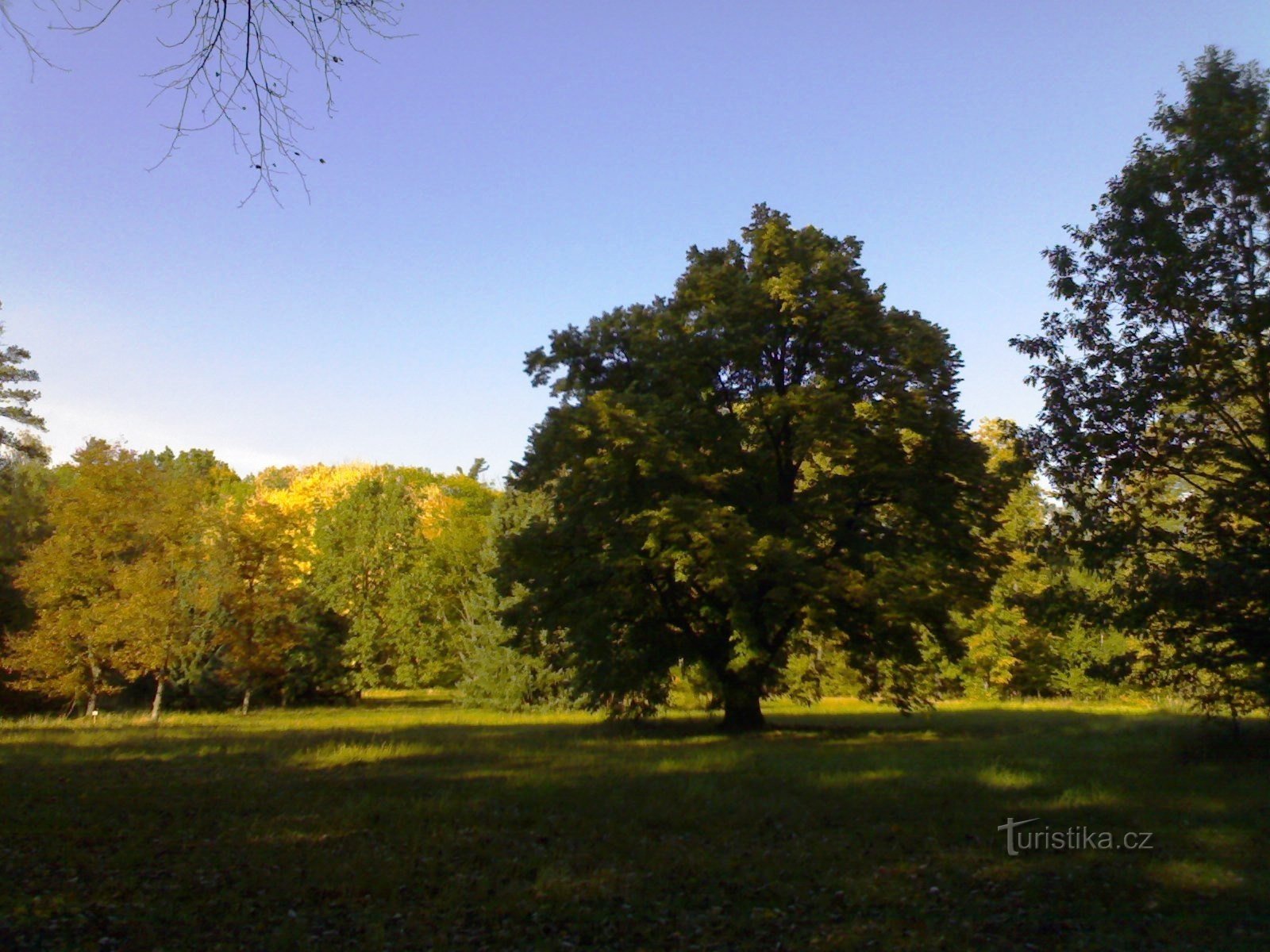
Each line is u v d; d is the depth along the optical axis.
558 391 27.41
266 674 43.19
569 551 25.77
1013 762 16.89
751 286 25.48
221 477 85.62
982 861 9.77
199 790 14.06
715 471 25.30
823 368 26.28
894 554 25.95
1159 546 18.70
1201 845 10.29
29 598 34.44
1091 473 18.77
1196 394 17.83
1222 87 17.84
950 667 46.88
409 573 59.97
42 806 12.57
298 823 11.55
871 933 7.46
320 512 62.06
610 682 25.48
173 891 8.52
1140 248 18.08
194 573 39.19
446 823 11.58
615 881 8.98
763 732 25.55
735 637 25.47
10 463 37.94
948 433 25.14
